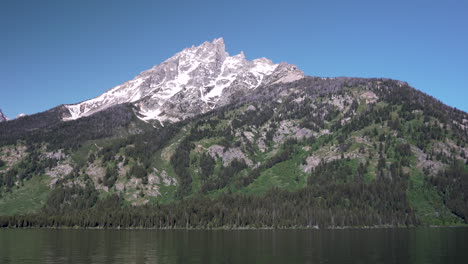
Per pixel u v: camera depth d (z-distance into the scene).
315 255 153.12
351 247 173.12
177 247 176.00
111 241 199.12
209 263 137.88
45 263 138.75
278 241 195.12
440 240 195.75
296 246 177.00
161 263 137.75
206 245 182.12
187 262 140.00
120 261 142.25
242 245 181.25
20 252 163.50
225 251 164.00
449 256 150.25
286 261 141.25
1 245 184.88
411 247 172.50
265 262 139.50
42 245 184.50
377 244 182.00
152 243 190.25
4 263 138.88
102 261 142.38
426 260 142.25
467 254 154.25
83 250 168.12
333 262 139.38
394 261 140.62
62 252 163.00
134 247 176.62
